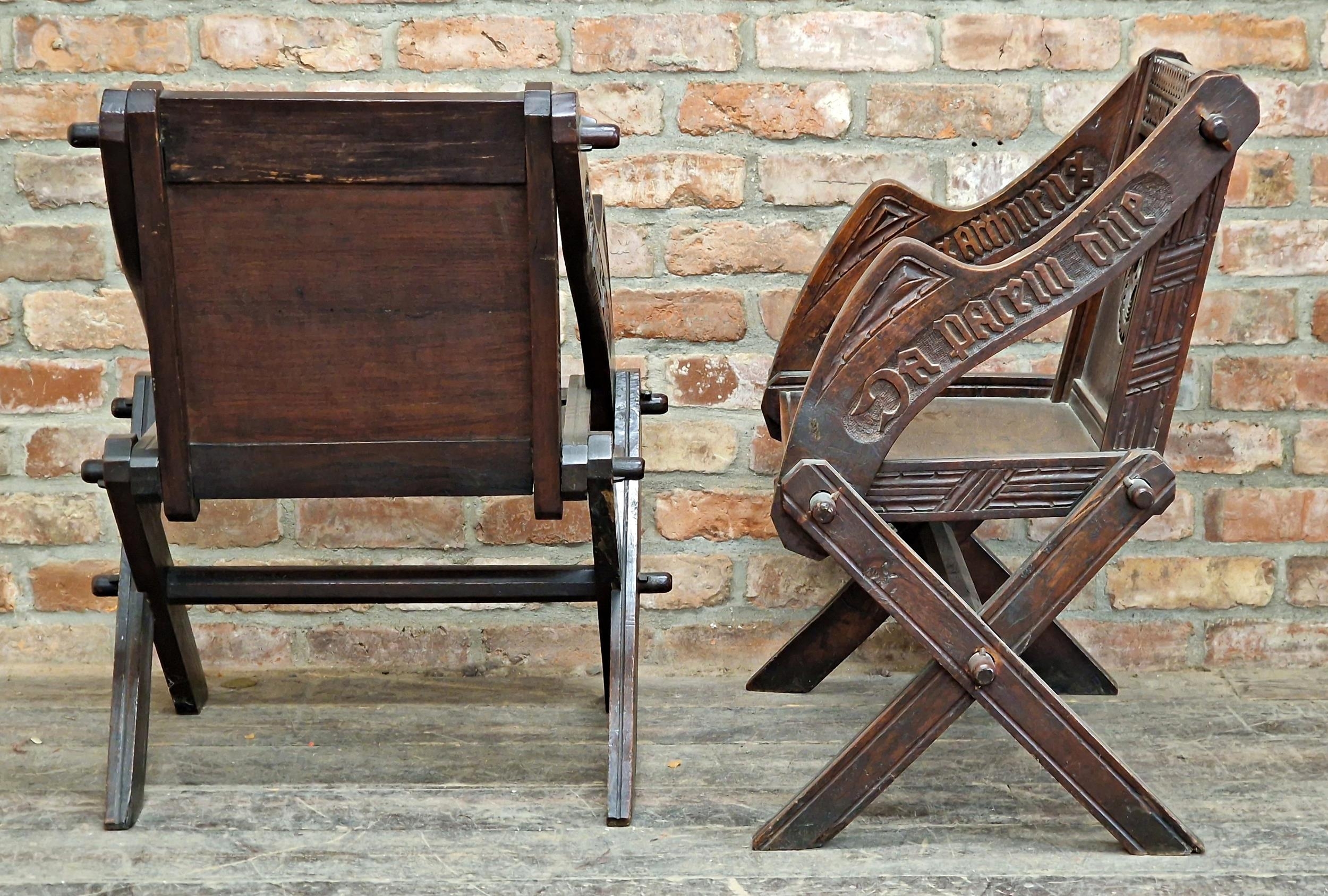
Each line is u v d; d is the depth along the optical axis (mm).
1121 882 1468
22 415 2018
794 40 1950
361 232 1316
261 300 1343
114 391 2023
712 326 2029
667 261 2010
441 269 1338
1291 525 2080
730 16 1940
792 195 1997
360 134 1270
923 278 1433
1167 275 1456
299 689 2012
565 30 1941
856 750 1521
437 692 2008
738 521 2082
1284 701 1973
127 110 1240
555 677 2074
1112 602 2107
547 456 1415
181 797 1657
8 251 1965
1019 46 1960
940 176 1998
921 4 1945
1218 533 2084
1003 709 1515
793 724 1888
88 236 1972
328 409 1396
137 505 1491
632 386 1663
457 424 1412
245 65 1938
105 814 1583
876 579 1490
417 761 1763
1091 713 1927
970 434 1666
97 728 1862
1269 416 2051
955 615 1495
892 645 2092
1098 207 1413
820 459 1479
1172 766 1747
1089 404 1708
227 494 1436
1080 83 1972
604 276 1666
